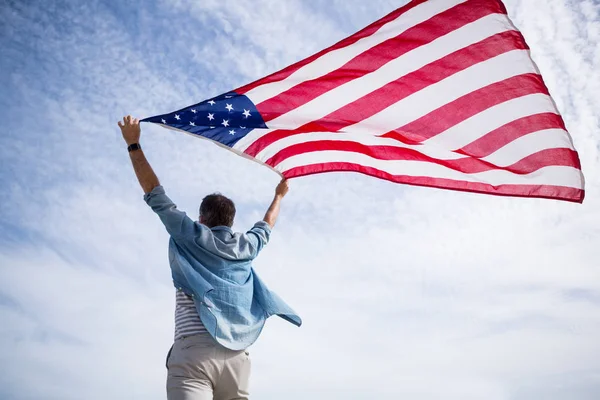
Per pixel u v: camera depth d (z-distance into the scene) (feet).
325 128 15.34
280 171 14.70
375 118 15.53
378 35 15.99
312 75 15.62
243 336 10.16
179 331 10.00
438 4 15.98
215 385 9.95
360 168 15.11
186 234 10.26
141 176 10.59
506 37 15.76
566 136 15.28
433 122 15.57
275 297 10.97
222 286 10.17
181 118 14.75
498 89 15.60
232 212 11.34
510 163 15.38
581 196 15.15
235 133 14.79
